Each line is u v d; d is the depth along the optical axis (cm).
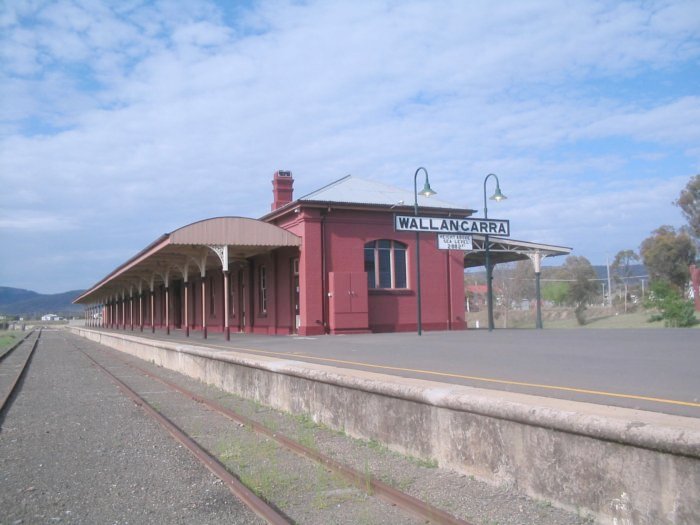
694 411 591
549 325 3916
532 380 848
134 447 852
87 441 907
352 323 2434
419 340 1828
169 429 945
